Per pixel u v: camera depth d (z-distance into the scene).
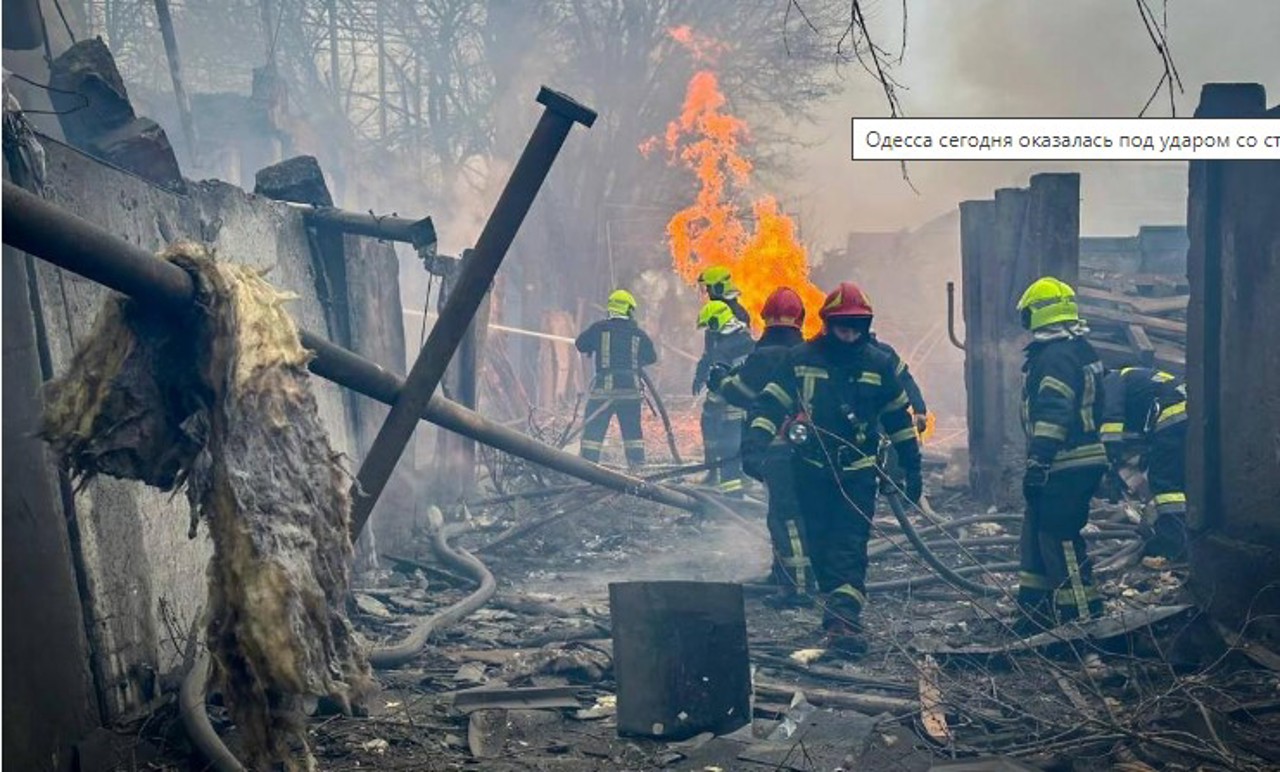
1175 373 11.16
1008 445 10.18
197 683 4.59
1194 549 6.43
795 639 6.39
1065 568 6.22
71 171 4.82
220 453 3.40
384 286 8.93
